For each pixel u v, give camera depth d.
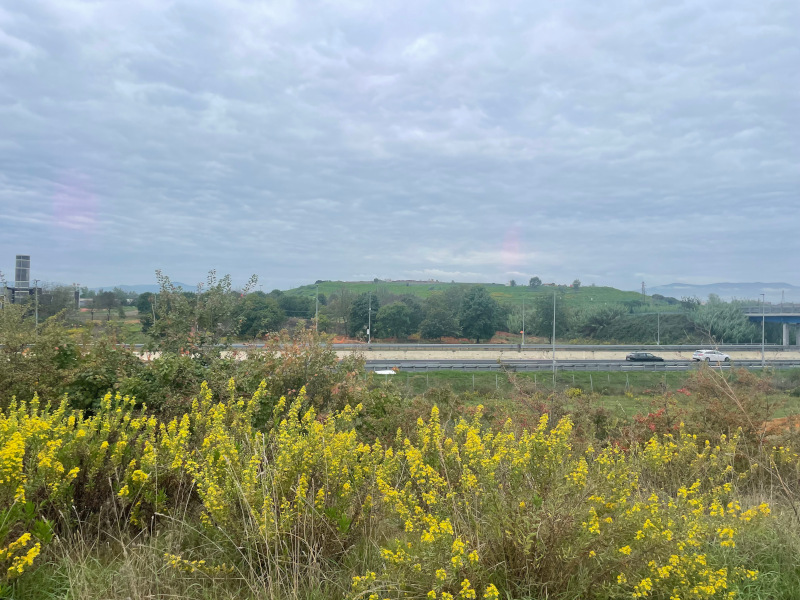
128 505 3.96
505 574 3.05
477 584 2.91
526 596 2.95
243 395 6.85
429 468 3.38
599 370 37.75
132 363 7.54
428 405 7.74
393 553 2.97
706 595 2.84
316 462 3.71
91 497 3.95
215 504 3.31
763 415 7.35
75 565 3.25
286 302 63.47
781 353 51.44
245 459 3.86
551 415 8.03
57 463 3.56
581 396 10.59
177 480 4.00
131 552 3.37
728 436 6.81
